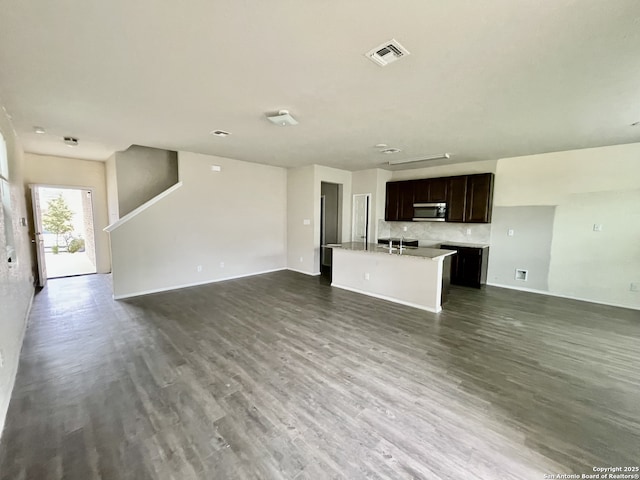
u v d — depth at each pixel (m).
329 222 7.60
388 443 1.79
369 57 1.93
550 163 4.95
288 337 3.30
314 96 2.58
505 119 3.18
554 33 1.65
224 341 3.19
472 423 1.96
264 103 2.76
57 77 2.23
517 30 1.63
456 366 2.69
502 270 5.58
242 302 4.55
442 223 6.36
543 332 3.47
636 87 2.34
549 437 1.85
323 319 3.86
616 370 2.64
